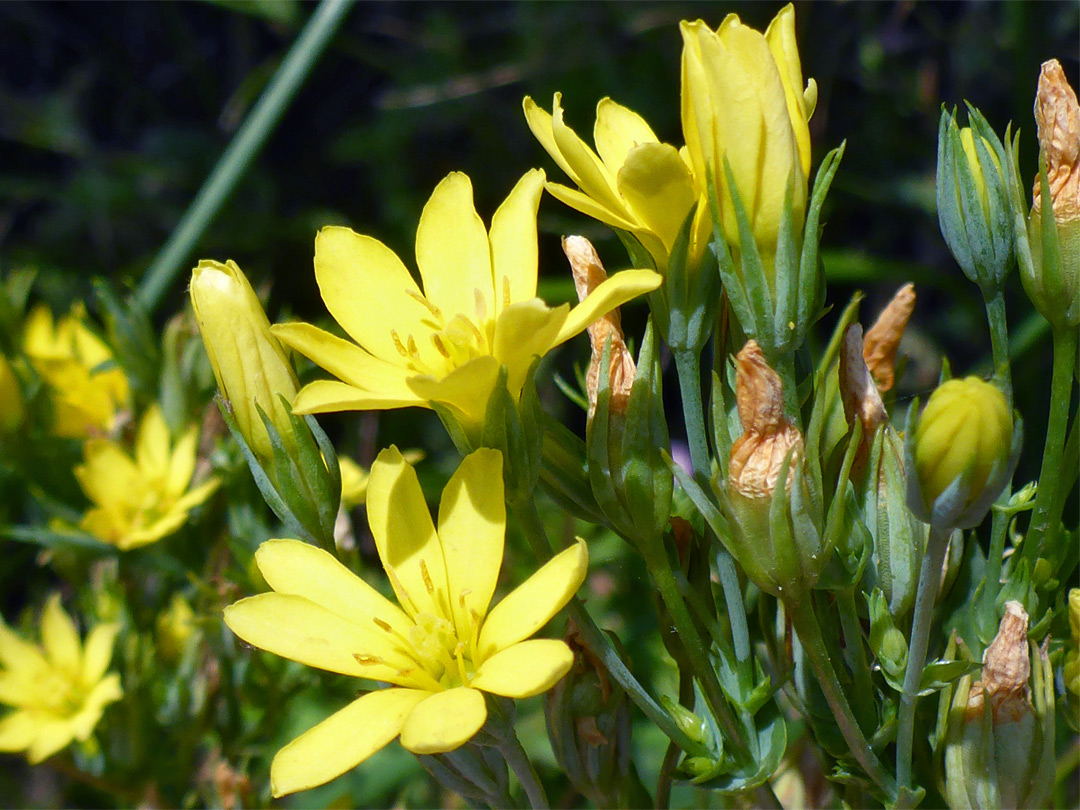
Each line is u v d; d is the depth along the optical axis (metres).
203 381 0.14
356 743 0.09
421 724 0.09
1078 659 0.10
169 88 0.30
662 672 0.15
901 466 0.10
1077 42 0.22
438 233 0.10
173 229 0.27
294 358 0.14
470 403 0.09
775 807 0.10
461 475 0.09
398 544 0.10
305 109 0.29
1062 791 0.12
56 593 0.15
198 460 0.14
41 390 0.15
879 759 0.10
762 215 0.09
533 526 0.10
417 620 0.09
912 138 0.24
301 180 0.29
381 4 0.29
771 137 0.09
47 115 0.28
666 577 0.10
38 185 0.26
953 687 0.10
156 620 0.14
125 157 0.27
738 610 0.10
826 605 0.10
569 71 0.24
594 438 0.10
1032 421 0.18
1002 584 0.10
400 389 0.09
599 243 0.22
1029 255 0.10
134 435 0.15
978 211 0.10
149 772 0.14
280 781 0.09
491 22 0.26
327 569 0.10
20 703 0.14
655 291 0.10
